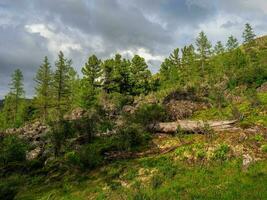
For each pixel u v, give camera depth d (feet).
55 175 79.36
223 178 59.98
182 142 81.35
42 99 225.76
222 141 73.92
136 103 173.58
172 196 55.26
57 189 70.44
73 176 75.92
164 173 65.62
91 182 69.92
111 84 231.91
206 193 54.29
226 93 132.57
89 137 101.19
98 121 114.42
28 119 239.50
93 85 232.73
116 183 65.82
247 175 59.77
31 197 68.69
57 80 231.91
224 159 67.00
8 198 69.87
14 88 265.34
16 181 79.46
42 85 236.84
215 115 103.19
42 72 240.94
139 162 73.67
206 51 272.31
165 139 87.86
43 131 131.75
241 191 53.11
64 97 234.58
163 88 244.42
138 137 88.43
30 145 111.75
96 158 79.51
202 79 217.36
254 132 76.64
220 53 293.64
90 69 232.53
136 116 103.04
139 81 244.83
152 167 69.21
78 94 221.87
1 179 82.89
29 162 92.84
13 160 96.68
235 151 68.44
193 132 87.40
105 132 106.73
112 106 172.55
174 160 71.00
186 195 54.70
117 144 86.79
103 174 72.28
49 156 95.09
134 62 244.83
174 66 258.57
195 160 68.74
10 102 265.34
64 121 107.45
